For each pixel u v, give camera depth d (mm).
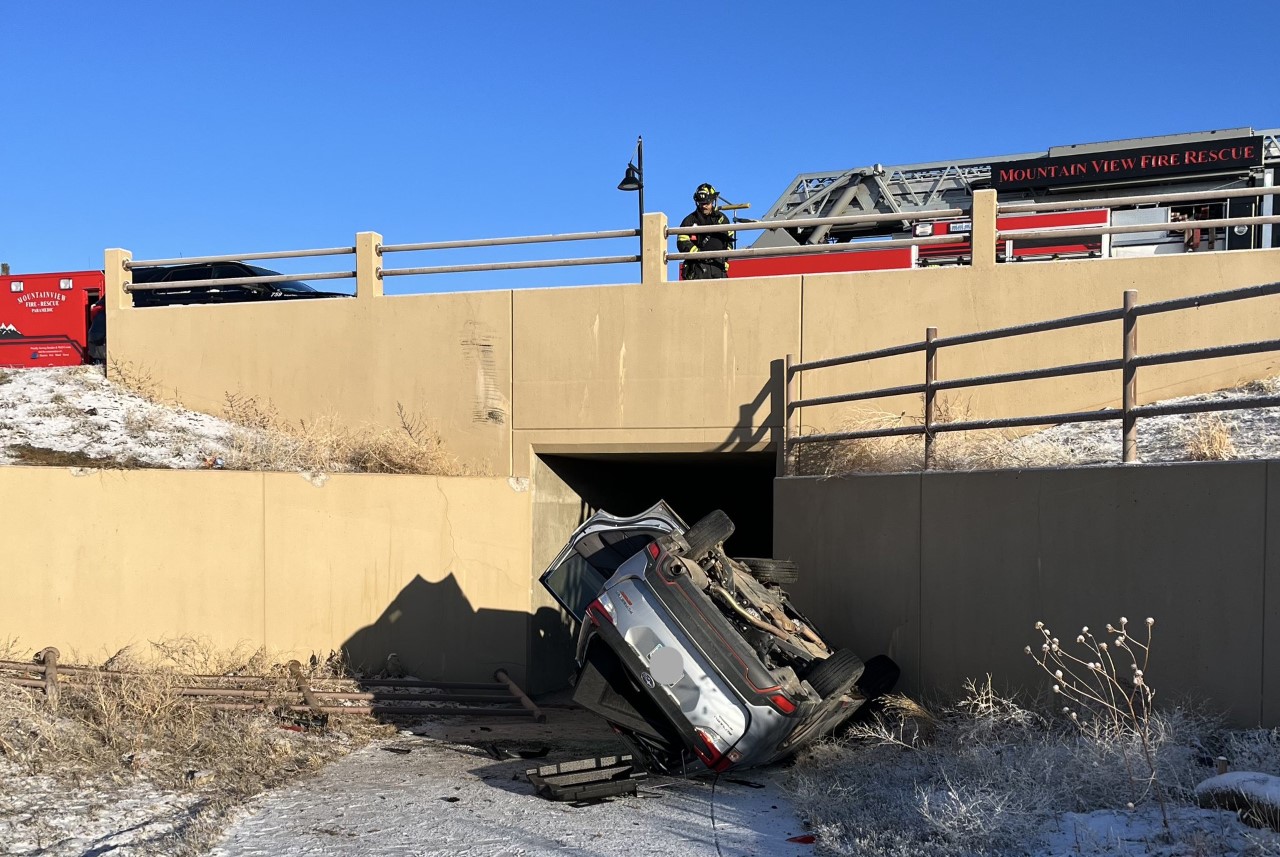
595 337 13266
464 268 13844
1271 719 6258
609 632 7535
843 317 12477
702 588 7703
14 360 16641
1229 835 5184
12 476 10969
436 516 12500
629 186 13172
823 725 8008
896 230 18656
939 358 12180
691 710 7270
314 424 14133
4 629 10859
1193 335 11492
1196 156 15555
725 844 6211
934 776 6918
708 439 12875
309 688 10648
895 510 9578
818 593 10883
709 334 12891
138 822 6527
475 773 8352
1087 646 7406
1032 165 16672
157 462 12688
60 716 8484
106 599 11156
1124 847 5277
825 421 12398
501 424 13547
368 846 6203
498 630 12820
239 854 6043
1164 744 6207
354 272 14242
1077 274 11820
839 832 6086
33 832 6156
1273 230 15234
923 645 9117
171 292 16969
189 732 8609
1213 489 6637
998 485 8289
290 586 11750
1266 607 6305
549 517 13836
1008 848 5504
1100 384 11703
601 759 7750
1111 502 7301
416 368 13883
